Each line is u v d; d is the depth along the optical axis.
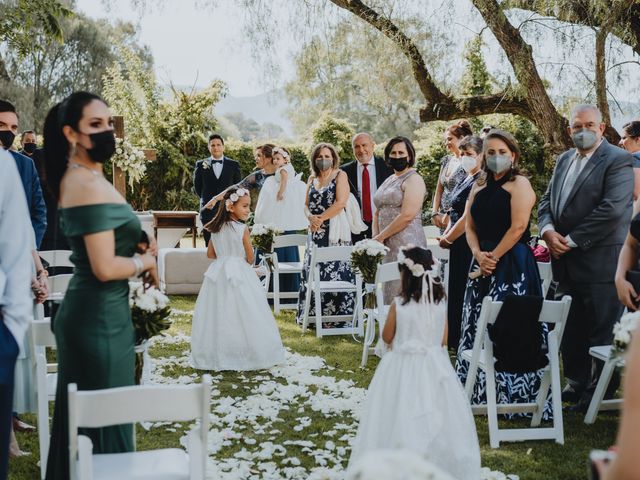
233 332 6.02
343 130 17.91
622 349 3.64
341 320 7.48
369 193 7.71
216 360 6.03
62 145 3.17
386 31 11.33
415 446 3.69
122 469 2.84
